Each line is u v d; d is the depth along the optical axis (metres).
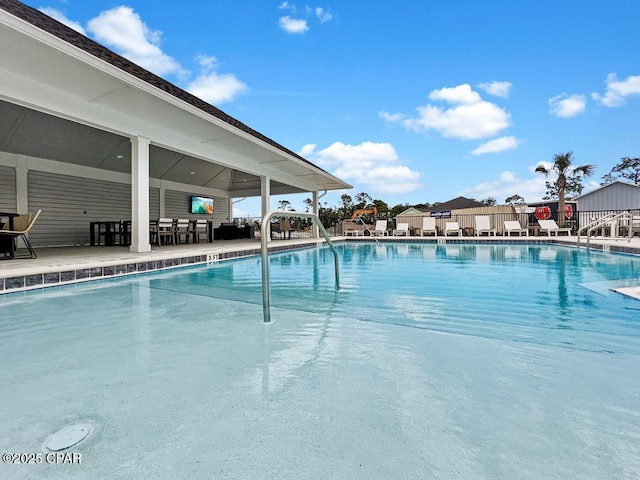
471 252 9.71
